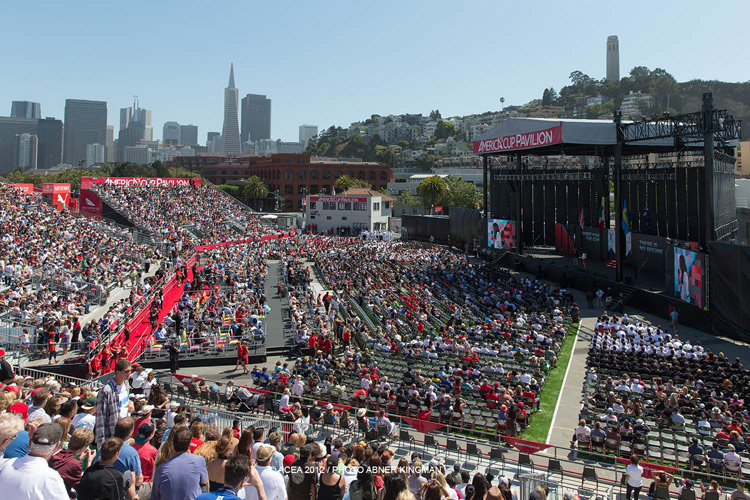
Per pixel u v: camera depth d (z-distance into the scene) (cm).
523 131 5922
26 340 2889
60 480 657
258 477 798
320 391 2405
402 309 4016
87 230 6053
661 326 4009
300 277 5262
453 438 1997
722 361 2752
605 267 5631
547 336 3328
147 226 7406
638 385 2411
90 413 1220
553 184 7000
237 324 3497
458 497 1148
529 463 1791
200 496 665
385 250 7306
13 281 3859
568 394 2673
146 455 939
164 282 4562
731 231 5300
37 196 7462
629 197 6222
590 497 1645
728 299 3650
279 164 15888
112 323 3195
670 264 4366
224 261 5825
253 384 2594
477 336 3322
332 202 10844
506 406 2131
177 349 2981
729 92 19325
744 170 9638
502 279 5294
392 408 2262
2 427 711
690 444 1925
